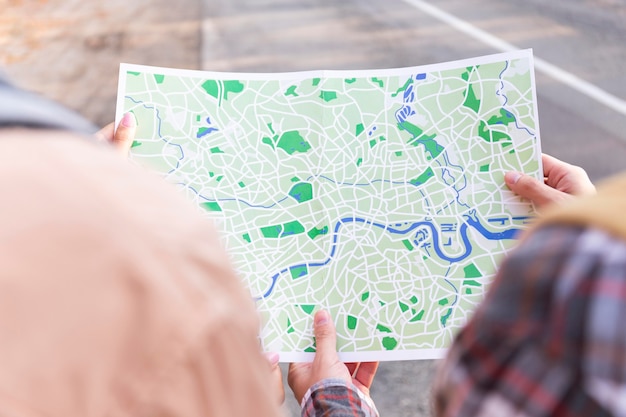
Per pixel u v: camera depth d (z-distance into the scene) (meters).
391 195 1.28
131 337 0.43
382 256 1.25
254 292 1.24
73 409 0.42
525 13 4.70
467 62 1.33
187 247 0.47
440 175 1.28
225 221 1.27
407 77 1.34
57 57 4.35
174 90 1.33
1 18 4.84
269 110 1.34
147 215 0.47
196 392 0.44
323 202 1.28
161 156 1.29
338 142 1.32
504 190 1.25
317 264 1.25
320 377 1.12
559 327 0.42
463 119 1.30
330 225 1.27
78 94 3.97
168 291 0.44
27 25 4.75
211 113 1.33
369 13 4.91
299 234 1.27
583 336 0.41
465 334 0.50
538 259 0.45
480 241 1.24
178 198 0.51
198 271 0.47
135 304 0.43
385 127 1.32
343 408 1.02
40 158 0.45
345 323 1.22
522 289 0.45
